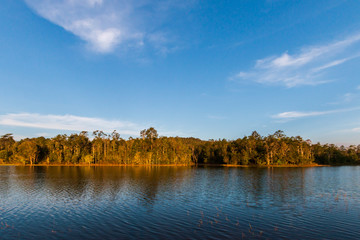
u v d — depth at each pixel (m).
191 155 171.62
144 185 52.56
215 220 25.88
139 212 29.22
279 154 143.00
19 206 32.22
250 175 78.81
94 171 92.06
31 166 125.06
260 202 35.03
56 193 42.06
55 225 24.19
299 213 28.78
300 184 55.59
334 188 49.09
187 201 35.66
